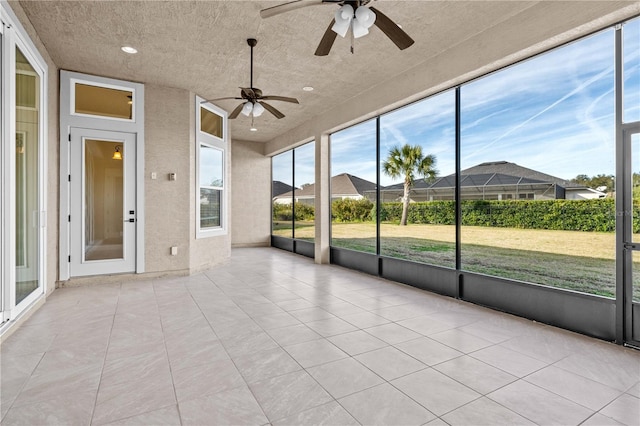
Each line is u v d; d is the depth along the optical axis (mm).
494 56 3572
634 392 2121
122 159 5102
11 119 2916
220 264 6613
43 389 2137
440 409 1939
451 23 3533
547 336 3055
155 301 4105
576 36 3051
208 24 3578
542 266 4105
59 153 4633
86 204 4879
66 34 3770
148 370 2393
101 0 3160
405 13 3352
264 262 7094
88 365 2461
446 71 4137
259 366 2463
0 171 2867
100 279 4957
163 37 3848
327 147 6945
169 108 5391
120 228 5094
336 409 1937
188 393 2098
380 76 4969
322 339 2973
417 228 5586
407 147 5703
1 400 2010
